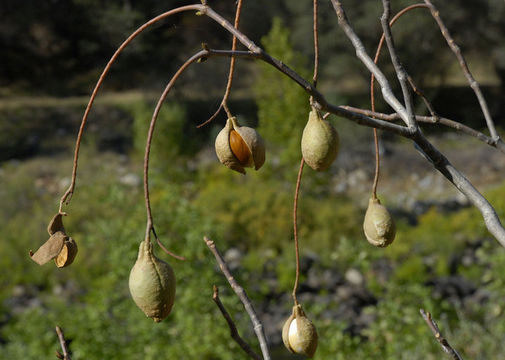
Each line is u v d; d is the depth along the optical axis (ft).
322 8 72.95
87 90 74.74
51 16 76.84
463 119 81.82
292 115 39.70
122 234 22.03
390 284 23.34
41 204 44.24
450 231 35.96
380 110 75.15
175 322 20.49
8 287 32.91
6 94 76.38
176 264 20.80
